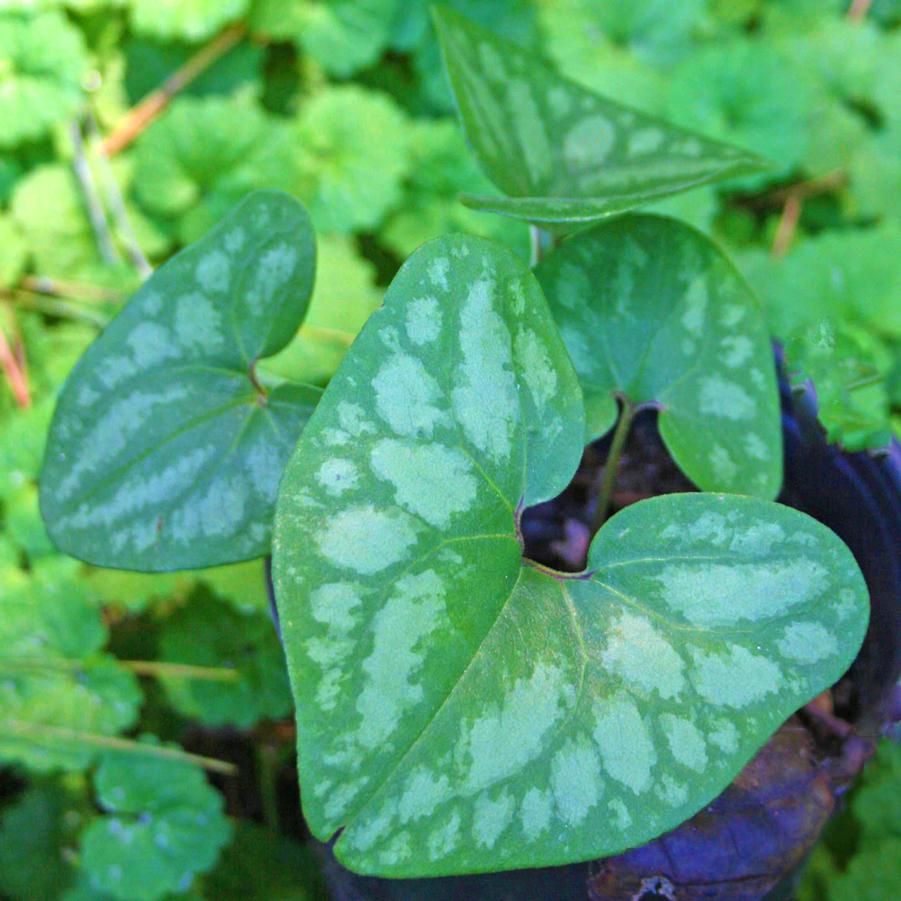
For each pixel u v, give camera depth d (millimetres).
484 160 371
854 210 671
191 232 607
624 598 337
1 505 558
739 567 336
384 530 321
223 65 656
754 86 627
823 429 384
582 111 407
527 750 322
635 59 663
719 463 380
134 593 528
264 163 605
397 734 314
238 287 375
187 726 562
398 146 615
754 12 721
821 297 587
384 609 318
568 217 348
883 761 507
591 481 418
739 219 657
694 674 331
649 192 362
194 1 621
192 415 375
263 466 374
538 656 328
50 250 603
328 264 568
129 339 374
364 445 323
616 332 387
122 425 373
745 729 328
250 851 541
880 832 502
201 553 369
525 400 339
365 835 310
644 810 324
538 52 655
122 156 637
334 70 649
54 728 521
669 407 386
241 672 530
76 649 528
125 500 371
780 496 403
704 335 386
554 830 321
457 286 333
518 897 369
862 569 391
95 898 514
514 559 335
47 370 581
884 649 382
